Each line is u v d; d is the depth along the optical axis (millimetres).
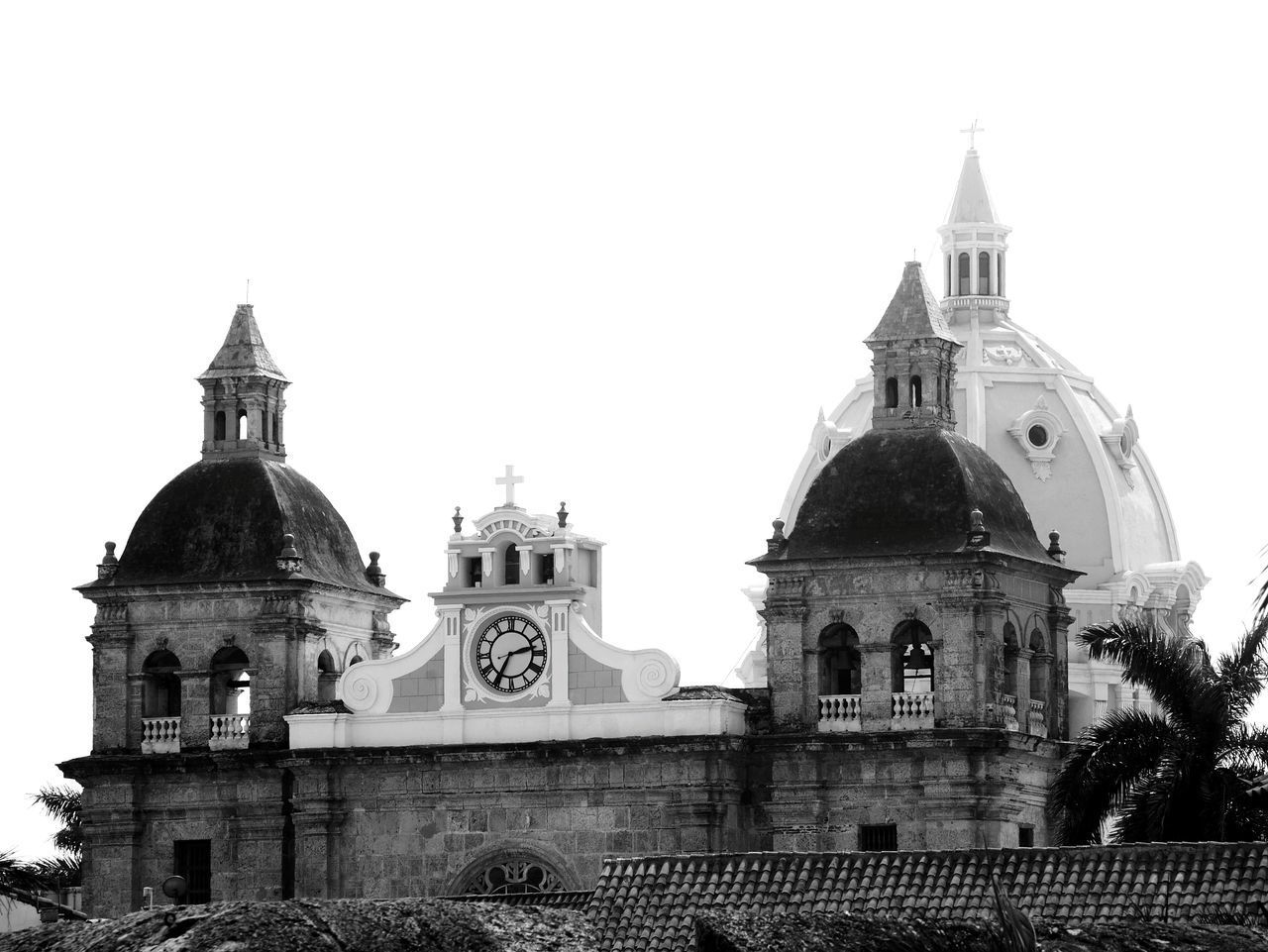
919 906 68375
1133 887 67000
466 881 93875
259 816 96688
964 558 91312
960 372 135750
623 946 68188
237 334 102750
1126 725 83562
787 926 50250
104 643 99812
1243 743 83312
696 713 92062
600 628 97125
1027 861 68750
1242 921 64562
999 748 90375
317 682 99688
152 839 98312
